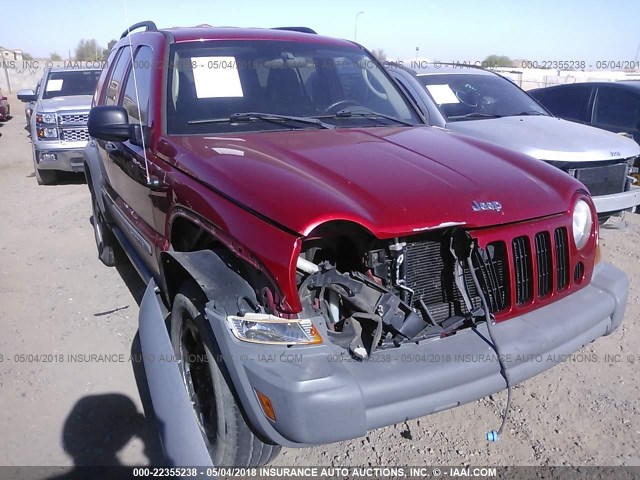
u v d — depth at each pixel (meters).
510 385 2.75
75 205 8.43
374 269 2.72
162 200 3.43
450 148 3.42
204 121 3.68
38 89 12.05
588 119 8.28
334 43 4.59
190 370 3.10
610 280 3.34
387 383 2.45
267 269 2.51
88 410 3.57
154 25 4.52
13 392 3.74
